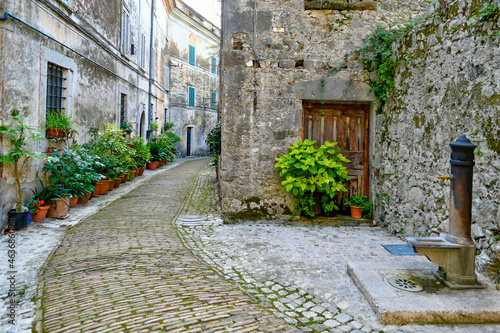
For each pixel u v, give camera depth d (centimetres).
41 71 643
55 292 351
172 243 514
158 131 1852
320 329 287
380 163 616
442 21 443
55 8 680
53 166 659
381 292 324
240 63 611
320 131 647
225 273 406
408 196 517
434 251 332
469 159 327
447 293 320
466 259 327
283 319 302
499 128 345
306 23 613
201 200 857
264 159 621
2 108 534
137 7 1369
